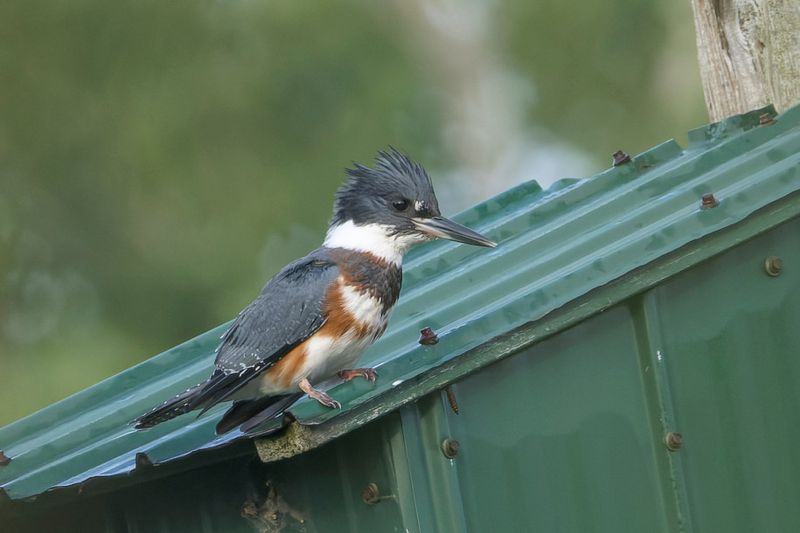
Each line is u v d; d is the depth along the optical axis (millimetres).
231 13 22969
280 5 22859
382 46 23219
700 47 11672
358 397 7879
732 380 9055
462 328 8344
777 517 9070
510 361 8523
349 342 8922
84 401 10836
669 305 8930
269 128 22406
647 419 8859
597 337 8789
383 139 22562
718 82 11508
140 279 21984
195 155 22266
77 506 9617
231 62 22703
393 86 22969
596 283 8461
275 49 22766
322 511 8617
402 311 10078
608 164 23438
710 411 8969
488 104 24359
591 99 23797
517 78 24391
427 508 8117
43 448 9906
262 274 21812
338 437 8023
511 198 12008
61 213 22328
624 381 8828
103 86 22719
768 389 9141
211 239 21859
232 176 22156
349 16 23250
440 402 8195
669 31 23453
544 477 8508
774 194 8898
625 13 23594
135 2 22922
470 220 11766
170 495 9430
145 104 22516
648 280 8633
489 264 10156
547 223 10789
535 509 8445
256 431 8141
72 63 22781
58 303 22062
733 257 9148
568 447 8594
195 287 21781
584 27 23797
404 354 8250
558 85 23969
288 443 7758
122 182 22391
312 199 22000
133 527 9641
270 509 8914
